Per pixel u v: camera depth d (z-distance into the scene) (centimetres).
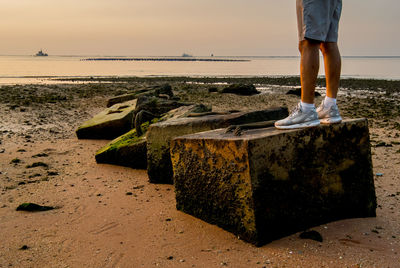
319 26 295
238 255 283
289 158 307
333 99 327
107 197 436
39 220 364
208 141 323
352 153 341
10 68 6169
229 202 314
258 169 289
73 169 572
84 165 600
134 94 1281
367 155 349
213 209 336
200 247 299
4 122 1030
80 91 2088
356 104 1606
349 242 300
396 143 736
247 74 4862
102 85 2645
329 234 315
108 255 290
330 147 329
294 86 2823
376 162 590
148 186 482
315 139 320
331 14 309
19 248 303
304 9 297
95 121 847
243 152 288
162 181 493
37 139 820
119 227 344
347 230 323
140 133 624
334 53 322
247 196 293
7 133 876
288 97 1941
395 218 354
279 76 4378
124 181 507
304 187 318
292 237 310
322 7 295
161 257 285
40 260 283
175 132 473
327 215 336
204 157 332
